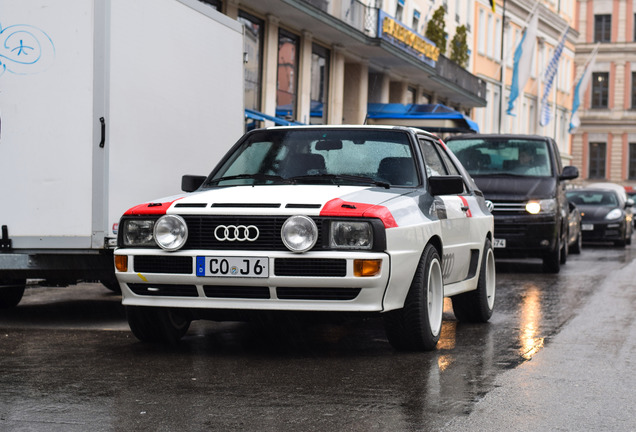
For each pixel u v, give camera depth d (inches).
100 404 239.5
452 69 1817.2
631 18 3378.4
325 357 312.8
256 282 294.7
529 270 735.7
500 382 274.8
